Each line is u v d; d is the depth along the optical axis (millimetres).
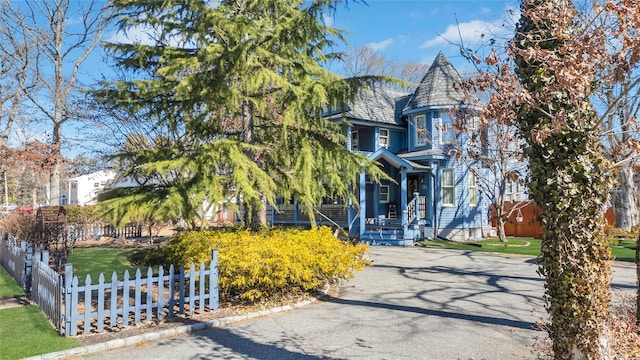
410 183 21781
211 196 6848
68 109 18266
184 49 8695
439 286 9141
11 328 5680
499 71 3971
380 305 7422
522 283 9523
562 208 3461
